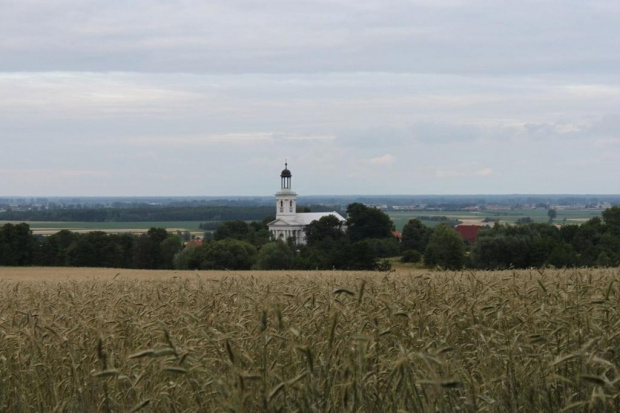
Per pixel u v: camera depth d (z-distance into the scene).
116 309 12.66
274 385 7.71
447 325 9.60
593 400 6.36
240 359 7.75
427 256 99.44
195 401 7.98
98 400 8.62
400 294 12.05
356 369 7.79
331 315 9.20
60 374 9.38
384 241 127.62
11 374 9.56
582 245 94.06
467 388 7.78
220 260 108.12
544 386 8.02
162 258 120.19
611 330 8.60
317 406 7.33
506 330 9.60
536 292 11.94
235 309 11.51
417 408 7.18
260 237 147.00
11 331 10.58
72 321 11.57
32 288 21.45
